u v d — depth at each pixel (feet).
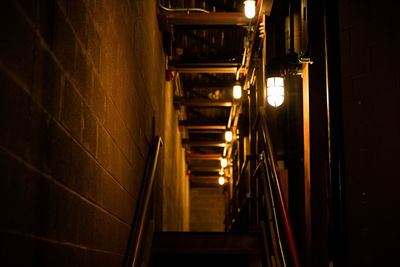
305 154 12.08
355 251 8.88
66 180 6.58
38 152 5.51
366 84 9.34
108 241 9.61
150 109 17.58
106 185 9.32
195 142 42.78
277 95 12.51
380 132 9.07
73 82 6.91
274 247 13.17
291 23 15.28
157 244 15.15
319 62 11.89
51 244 5.98
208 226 58.18
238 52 28.71
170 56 24.77
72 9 6.84
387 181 8.87
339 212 9.34
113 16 10.04
